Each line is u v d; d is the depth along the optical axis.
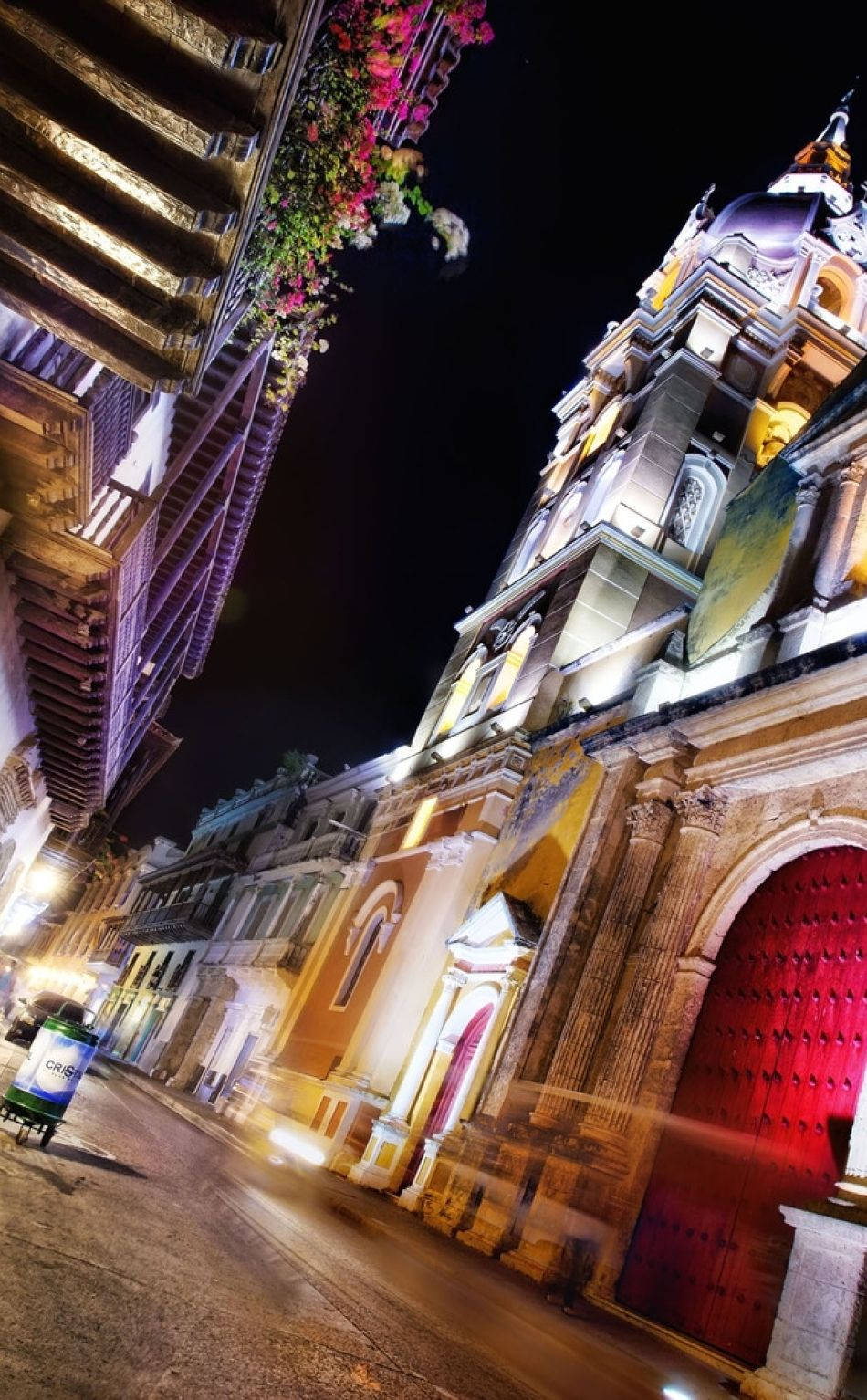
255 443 14.30
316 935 29.72
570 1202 12.26
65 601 10.23
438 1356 6.26
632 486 24.86
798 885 12.80
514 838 20.34
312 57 6.32
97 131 4.73
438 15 6.68
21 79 4.62
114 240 5.12
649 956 13.63
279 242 7.21
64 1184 6.99
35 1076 8.28
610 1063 13.34
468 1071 16.89
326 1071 23.55
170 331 5.48
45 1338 3.75
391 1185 17.86
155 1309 4.71
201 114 4.55
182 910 46.16
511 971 16.98
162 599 14.23
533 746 21.48
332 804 35.62
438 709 29.58
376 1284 8.04
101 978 61.03
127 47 4.51
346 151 6.71
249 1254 7.12
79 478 8.59
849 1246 8.77
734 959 13.23
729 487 25.61
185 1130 17.41
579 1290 11.65
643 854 14.90
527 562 30.22
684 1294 11.20
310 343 8.80
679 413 26.06
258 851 42.22
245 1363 4.39
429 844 24.31
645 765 16.27
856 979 11.38
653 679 17.36
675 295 29.78
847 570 14.96
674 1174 12.23
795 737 12.97
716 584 18.92
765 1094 11.68
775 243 31.53
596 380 31.73
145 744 28.67
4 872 19.05
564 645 22.86
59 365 7.88
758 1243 10.68
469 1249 13.61
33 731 15.48
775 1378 8.75
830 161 35.41
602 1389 7.32
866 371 17.48
